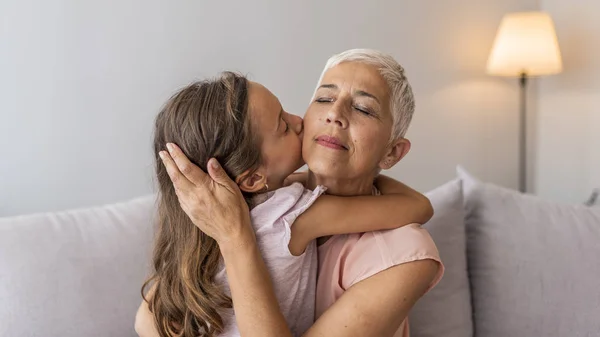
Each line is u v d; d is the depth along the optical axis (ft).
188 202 3.25
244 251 3.23
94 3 6.49
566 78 8.22
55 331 4.45
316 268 3.74
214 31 7.02
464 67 8.32
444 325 5.21
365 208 3.54
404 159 8.24
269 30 7.25
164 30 6.81
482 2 8.27
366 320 3.36
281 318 3.23
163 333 3.70
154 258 3.77
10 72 6.32
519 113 8.72
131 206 5.30
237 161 3.29
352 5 7.59
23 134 6.47
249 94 3.35
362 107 3.49
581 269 5.13
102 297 4.65
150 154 6.93
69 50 6.48
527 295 5.23
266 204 3.38
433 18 8.03
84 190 6.78
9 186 6.51
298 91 7.51
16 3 6.23
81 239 4.84
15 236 4.70
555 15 8.34
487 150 8.64
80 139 6.67
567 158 8.31
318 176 3.66
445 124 8.35
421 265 3.48
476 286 5.49
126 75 6.73
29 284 4.50
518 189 8.92
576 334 5.04
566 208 5.52
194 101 3.31
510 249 5.37
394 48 7.89
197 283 3.44
